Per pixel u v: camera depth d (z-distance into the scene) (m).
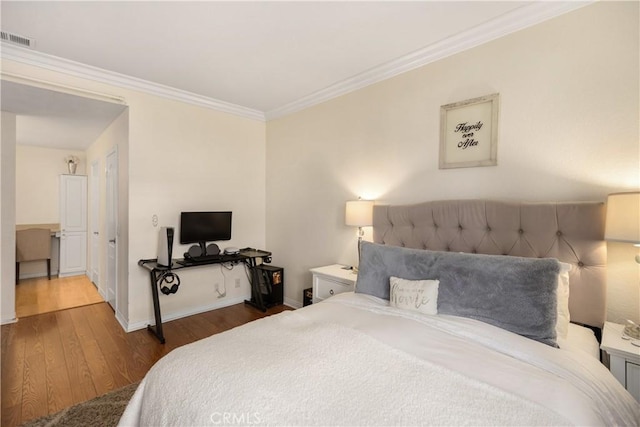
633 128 1.62
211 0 1.83
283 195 3.91
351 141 3.08
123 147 3.21
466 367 1.19
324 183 3.37
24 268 5.19
